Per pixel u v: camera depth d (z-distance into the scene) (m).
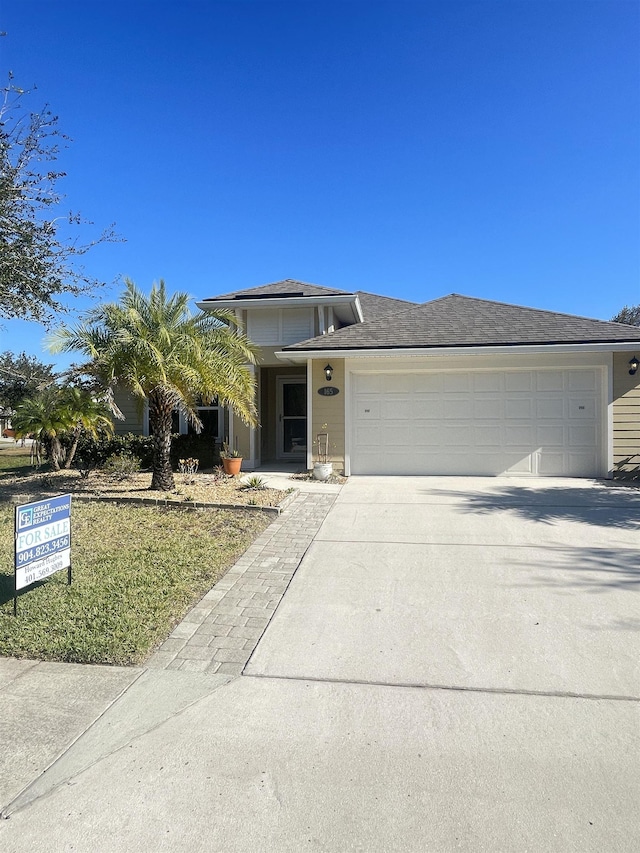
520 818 2.31
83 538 6.67
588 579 5.29
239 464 11.66
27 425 11.81
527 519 7.80
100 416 11.73
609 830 2.25
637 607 4.59
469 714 3.08
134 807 2.39
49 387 12.17
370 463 12.13
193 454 13.29
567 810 2.36
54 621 4.19
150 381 9.44
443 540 6.76
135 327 9.44
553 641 3.97
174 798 2.44
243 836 2.23
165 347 9.49
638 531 7.11
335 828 2.27
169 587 4.95
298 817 2.33
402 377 12.05
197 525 7.36
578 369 11.64
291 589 5.11
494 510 8.40
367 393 12.15
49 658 3.71
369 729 2.94
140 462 12.77
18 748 2.77
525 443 11.80
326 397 12.11
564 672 3.54
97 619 4.22
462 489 10.24
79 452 13.05
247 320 14.53
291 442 15.46
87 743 2.82
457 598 4.84
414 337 12.16
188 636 4.09
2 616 4.27
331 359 12.07
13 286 7.46
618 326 11.95
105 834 2.24
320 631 4.19
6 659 3.70
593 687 3.35
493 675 3.51
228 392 9.98
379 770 2.61
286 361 13.88
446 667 3.62
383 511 8.38
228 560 5.95
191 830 2.26
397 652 3.83
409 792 2.47
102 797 2.45
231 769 2.63
